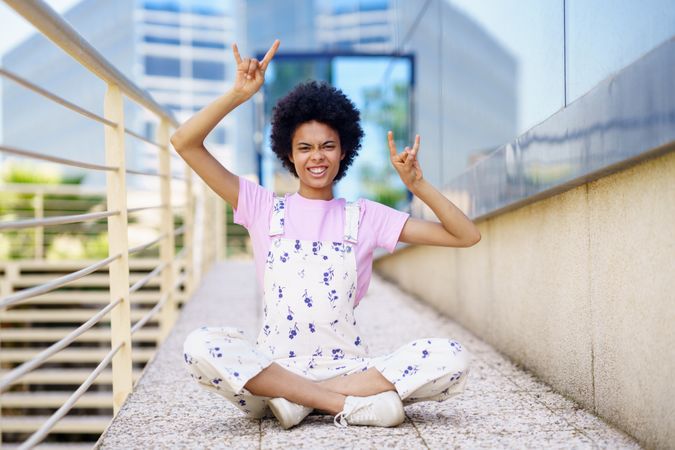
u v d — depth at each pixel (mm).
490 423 2092
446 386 2045
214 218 7793
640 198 1869
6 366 6562
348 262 2131
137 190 11039
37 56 15781
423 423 2088
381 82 7074
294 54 7277
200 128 2096
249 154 16234
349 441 1905
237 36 16359
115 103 2484
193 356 1914
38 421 5668
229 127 16266
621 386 2006
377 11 8219
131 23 16328
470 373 2809
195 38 16812
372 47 8508
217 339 1936
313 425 2072
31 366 1589
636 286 1903
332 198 2291
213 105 2092
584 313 2277
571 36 2588
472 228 2197
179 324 4027
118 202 2467
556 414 2203
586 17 2410
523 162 2664
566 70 2660
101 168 2238
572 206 2369
